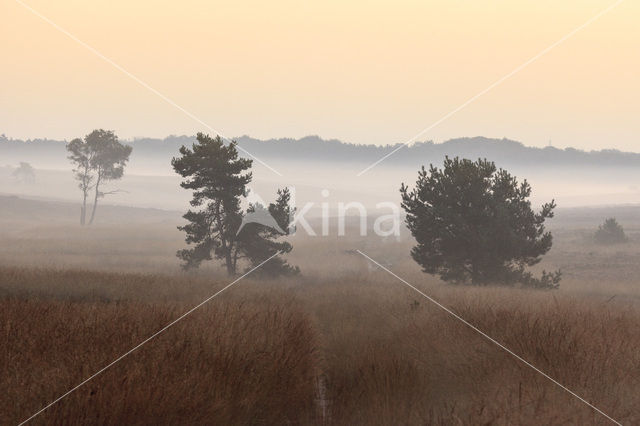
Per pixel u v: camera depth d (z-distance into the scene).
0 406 5.35
